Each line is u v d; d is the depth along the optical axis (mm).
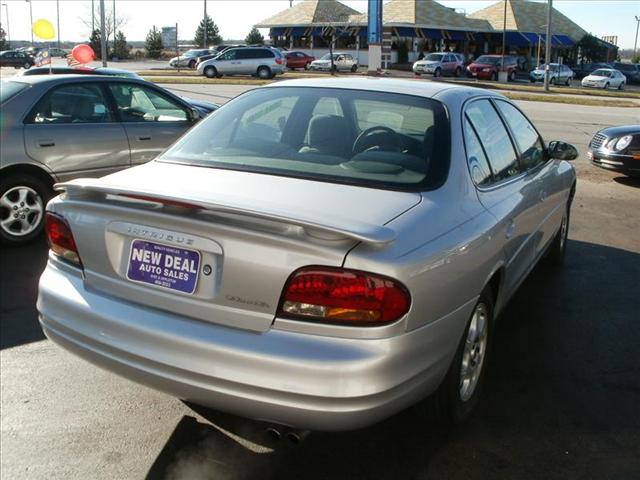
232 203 2541
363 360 2350
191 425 3289
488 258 3105
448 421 3156
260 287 2439
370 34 31109
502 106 4266
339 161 3172
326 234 2398
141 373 2625
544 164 4805
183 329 2549
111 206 2752
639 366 4027
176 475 2895
